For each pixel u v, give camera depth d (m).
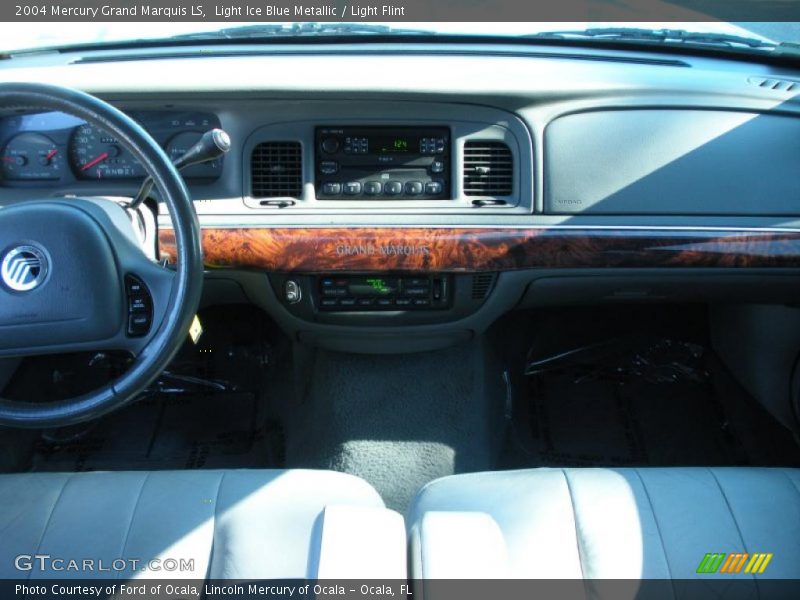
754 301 2.52
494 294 2.36
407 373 2.66
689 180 2.21
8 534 1.59
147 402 2.86
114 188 2.19
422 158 2.20
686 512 1.61
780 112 2.17
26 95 1.53
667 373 3.03
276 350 2.96
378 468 2.51
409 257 2.23
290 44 2.50
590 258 2.25
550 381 3.00
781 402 2.72
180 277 1.60
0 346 1.68
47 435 2.70
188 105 2.14
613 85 2.13
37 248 1.64
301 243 2.21
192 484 1.70
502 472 1.76
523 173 2.20
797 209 2.23
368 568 1.37
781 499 1.64
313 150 2.19
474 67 2.21
